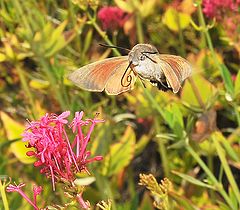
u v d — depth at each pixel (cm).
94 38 63
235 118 56
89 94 56
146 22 62
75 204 37
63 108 53
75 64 58
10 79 64
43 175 54
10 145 52
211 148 52
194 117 50
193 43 63
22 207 48
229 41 57
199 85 49
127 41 64
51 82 55
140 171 65
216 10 55
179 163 56
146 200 49
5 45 55
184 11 56
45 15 57
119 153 51
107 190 51
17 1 55
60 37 54
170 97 54
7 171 55
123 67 32
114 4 62
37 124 36
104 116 54
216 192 58
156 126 55
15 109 63
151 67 32
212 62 55
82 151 37
